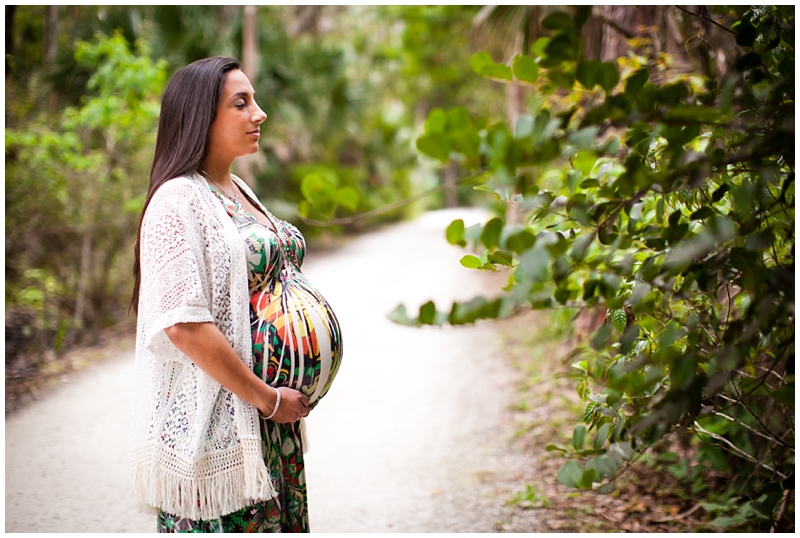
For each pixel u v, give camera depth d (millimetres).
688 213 1679
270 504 1682
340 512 2771
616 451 1538
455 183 1011
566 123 1034
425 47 13516
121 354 5039
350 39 15609
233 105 1727
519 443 3424
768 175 1131
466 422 3809
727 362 1187
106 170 5746
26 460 3219
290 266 1848
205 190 1672
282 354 1688
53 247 5527
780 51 1413
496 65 1137
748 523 2242
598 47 3768
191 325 1512
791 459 2092
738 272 1310
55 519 2645
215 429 1595
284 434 1748
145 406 1660
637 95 1046
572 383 4191
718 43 1890
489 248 1014
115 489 2924
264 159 10703
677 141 1141
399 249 12375
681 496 2637
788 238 1445
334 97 11352
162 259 1540
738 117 1312
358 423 3850
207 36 8750
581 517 2582
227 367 1539
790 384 1435
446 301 7336
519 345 5316
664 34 2713
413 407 4105
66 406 3957
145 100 6043
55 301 5527
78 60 6074
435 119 951
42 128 5355
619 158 1915
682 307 1889
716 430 2420
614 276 1170
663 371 1584
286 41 10430
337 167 14305
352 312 6910
